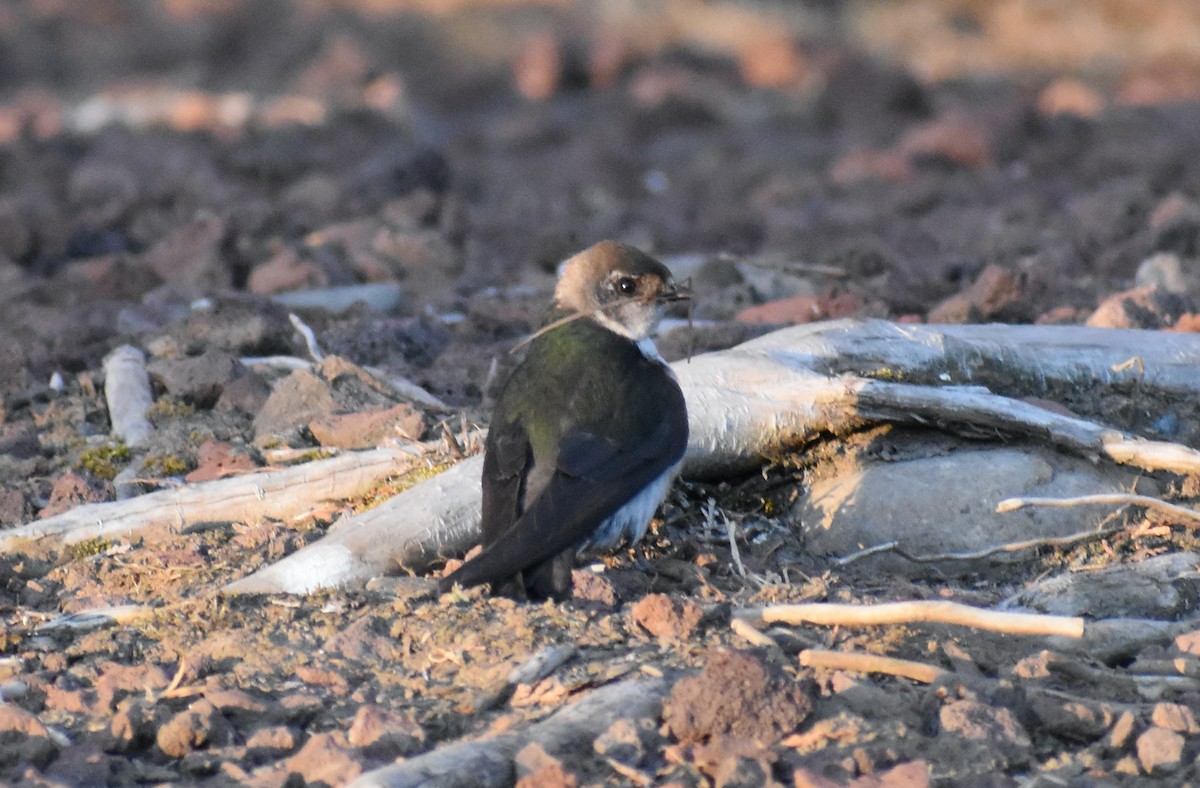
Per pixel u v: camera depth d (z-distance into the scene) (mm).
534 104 35312
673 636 9016
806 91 34312
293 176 26594
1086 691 8547
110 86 37438
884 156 27016
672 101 33188
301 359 13562
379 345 14258
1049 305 15578
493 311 15789
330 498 11008
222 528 10922
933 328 11789
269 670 8867
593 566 10133
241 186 25125
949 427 10852
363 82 35875
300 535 10594
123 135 30453
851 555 10398
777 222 22562
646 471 9852
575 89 36469
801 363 11273
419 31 41250
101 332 15344
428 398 12555
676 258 18281
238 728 8273
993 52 37844
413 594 9727
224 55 40031
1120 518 10414
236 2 42844
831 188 25703
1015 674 8664
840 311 14875
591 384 10148
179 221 22344
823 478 10969
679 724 8023
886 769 7793
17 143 29078
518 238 22406
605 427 9914
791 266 15750
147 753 8164
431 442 11234
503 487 9797
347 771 7633
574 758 7848
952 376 11516
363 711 8102
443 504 10242
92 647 9227
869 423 10961
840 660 8508
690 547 10383
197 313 14523
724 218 23188
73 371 14336
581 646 8938
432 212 21906
